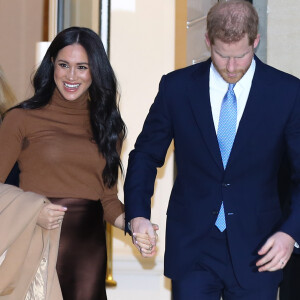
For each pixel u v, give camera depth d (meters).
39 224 14.45
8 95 16.28
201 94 13.95
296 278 17.31
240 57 12.99
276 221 14.16
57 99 15.62
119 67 21.62
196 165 14.07
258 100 13.78
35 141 15.36
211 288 14.30
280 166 14.78
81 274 15.20
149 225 13.73
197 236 14.09
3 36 24.62
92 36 15.62
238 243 13.95
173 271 14.27
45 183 15.22
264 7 20.36
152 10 21.50
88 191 15.41
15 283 14.48
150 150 14.46
